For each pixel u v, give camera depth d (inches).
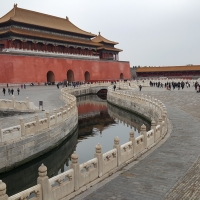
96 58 4067.4
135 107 1595.7
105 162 475.2
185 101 1595.7
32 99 1665.8
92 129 1311.5
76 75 3494.1
